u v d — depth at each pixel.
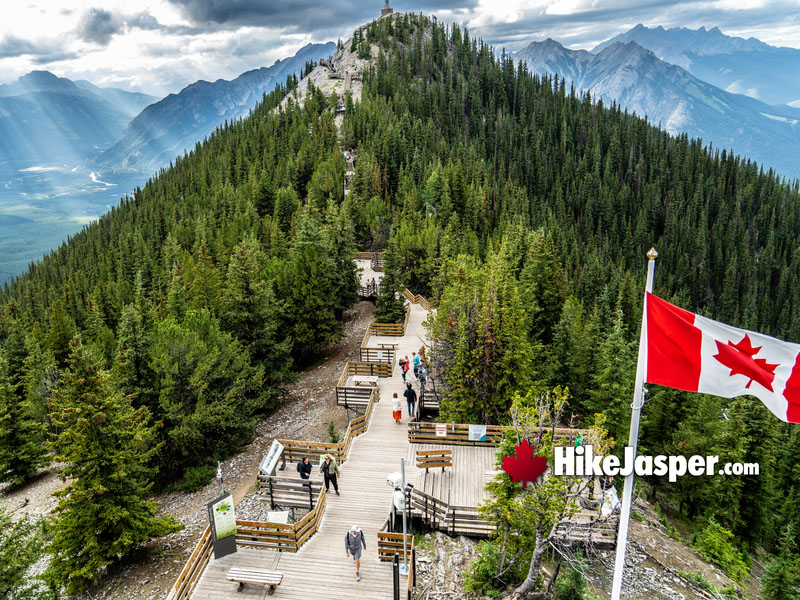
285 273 51.91
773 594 27.27
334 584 19.30
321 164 114.19
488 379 33.19
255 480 33.00
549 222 134.62
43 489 40.31
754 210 182.12
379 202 92.56
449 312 38.62
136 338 37.81
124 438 24.77
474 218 104.00
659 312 12.67
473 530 22.78
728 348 12.20
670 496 42.59
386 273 52.59
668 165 195.25
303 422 40.38
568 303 48.03
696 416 42.56
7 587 20.05
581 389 43.91
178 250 93.81
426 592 20.23
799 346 11.84
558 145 194.88
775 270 155.25
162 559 25.72
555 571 20.06
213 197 118.19
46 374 45.91
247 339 44.22
